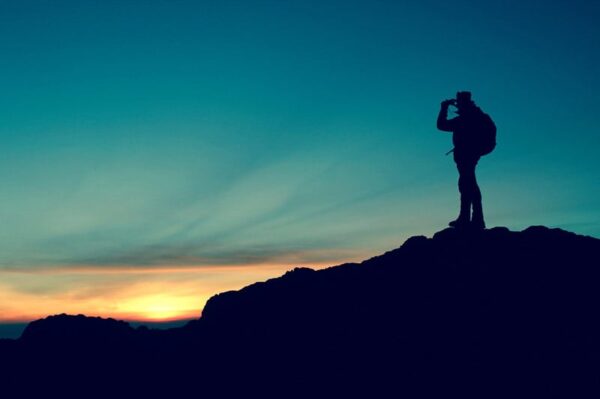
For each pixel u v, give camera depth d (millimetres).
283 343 18469
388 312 18406
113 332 21938
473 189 20531
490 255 19734
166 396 17688
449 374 15688
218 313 21281
